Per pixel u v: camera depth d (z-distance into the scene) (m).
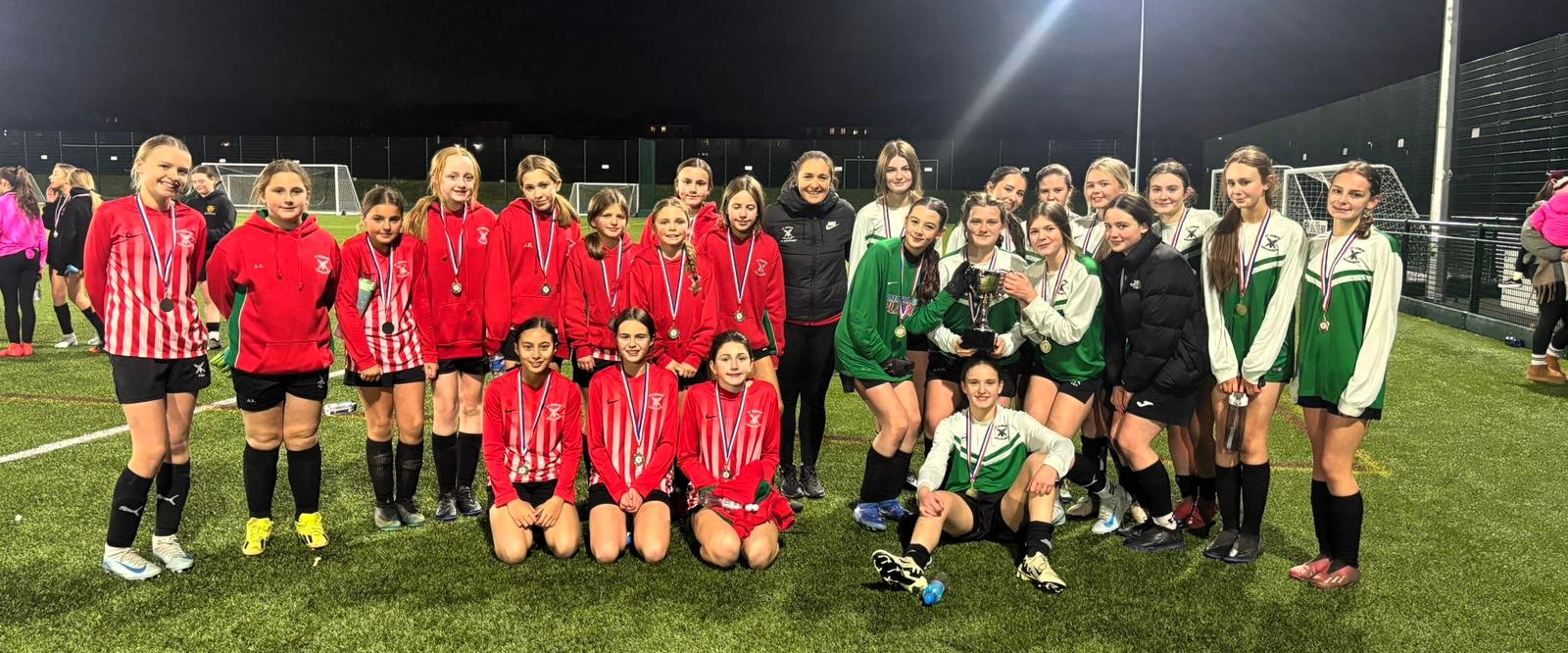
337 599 3.37
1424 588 3.55
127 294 3.34
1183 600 3.43
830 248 4.53
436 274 4.02
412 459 4.09
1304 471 5.12
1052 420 3.97
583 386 4.32
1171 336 3.65
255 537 3.75
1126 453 3.86
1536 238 7.07
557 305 4.38
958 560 3.76
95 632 3.11
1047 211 3.76
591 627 3.18
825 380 4.66
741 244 4.32
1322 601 3.43
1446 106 11.10
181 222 3.45
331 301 3.86
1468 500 4.58
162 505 3.60
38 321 9.88
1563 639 3.16
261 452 3.71
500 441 3.83
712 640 3.09
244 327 3.57
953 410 4.16
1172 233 4.08
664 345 4.25
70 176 7.61
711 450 3.87
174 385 3.51
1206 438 4.07
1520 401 6.67
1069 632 3.17
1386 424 6.05
